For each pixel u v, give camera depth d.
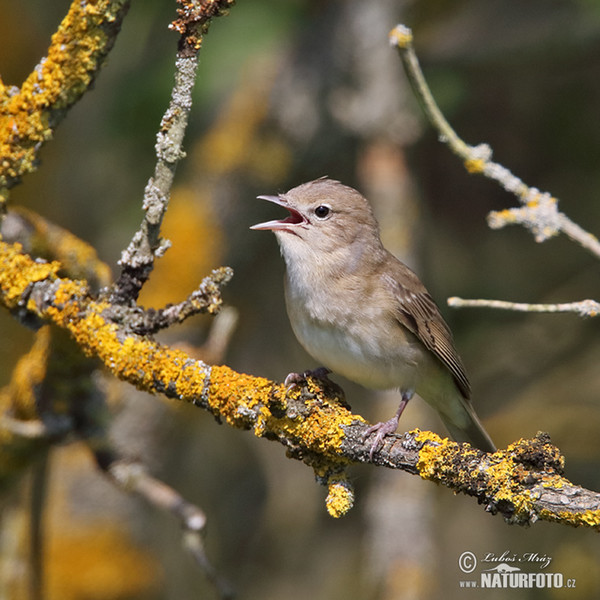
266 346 12.54
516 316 12.12
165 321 6.11
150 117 10.97
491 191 11.97
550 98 11.68
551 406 12.29
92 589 10.30
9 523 9.53
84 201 12.38
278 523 12.44
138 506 10.71
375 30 11.48
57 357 7.19
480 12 11.61
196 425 11.63
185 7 5.81
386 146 11.18
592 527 5.06
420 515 10.05
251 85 11.80
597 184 11.69
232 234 11.67
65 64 6.37
